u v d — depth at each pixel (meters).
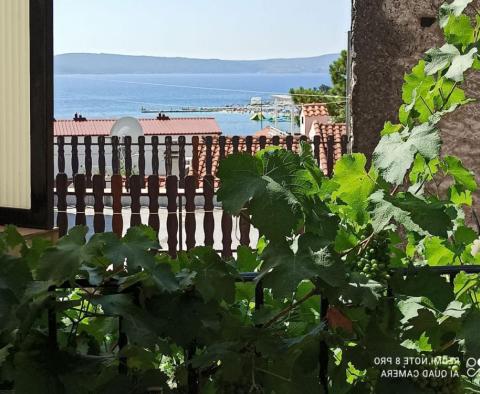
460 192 2.34
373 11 5.71
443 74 2.42
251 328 1.64
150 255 1.52
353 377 1.92
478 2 5.29
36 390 1.53
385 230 1.73
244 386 1.64
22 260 1.53
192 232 9.52
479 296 1.96
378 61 5.73
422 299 1.75
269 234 1.50
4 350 1.58
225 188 1.54
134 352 1.63
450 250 2.24
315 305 1.91
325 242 1.56
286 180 1.56
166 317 1.59
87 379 1.57
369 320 1.68
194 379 1.68
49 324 1.59
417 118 2.46
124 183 14.41
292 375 1.63
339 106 29.94
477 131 5.66
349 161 1.93
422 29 5.68
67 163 22.45
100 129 29.84
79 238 1.57
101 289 1.63
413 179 2.35
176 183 9.41
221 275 1.61
